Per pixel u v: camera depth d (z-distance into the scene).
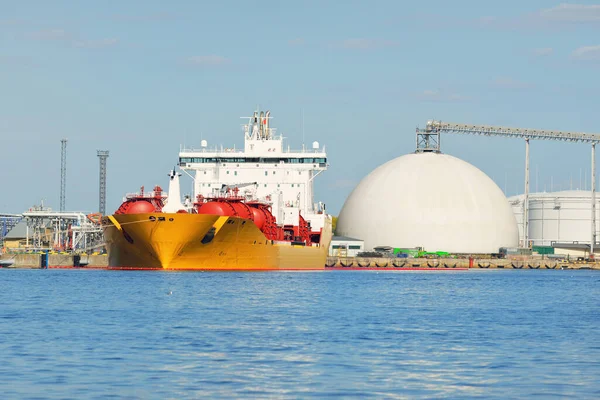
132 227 122.50
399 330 62.53
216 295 91.62
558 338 58.88
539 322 70.00
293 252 149.00
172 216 120.12
